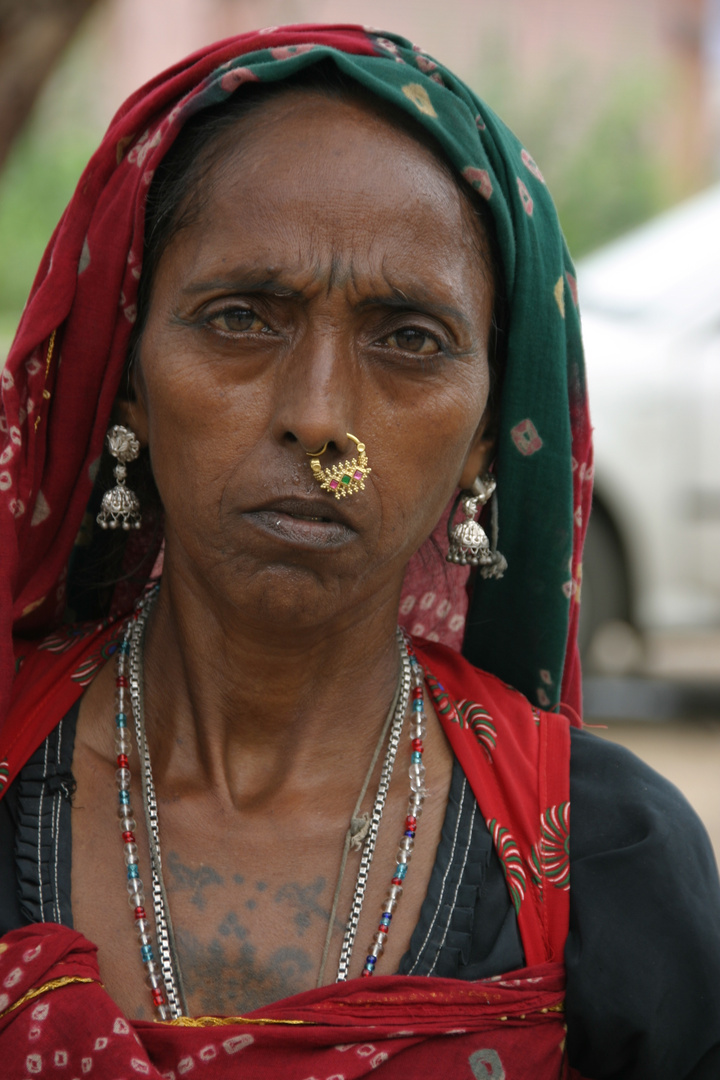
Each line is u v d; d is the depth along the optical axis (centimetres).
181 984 153
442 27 1564
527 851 162
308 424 145
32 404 167
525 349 172
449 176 157
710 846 169
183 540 155
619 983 153
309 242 148
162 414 154
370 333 153
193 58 164
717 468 592
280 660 161
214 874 159
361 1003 147
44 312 163
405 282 150
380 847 163
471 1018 149
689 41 1617
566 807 165
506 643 198
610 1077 160
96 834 161
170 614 170
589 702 647
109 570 193
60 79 1366
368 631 165
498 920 158
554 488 181
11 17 460
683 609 601
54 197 1325
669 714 645
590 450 190
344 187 149
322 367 149
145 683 172
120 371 167
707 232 641
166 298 155
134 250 158
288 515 148
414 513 155
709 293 610
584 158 1462
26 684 172
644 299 621
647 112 1519
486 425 179
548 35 1595
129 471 180
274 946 155
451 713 174
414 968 153
